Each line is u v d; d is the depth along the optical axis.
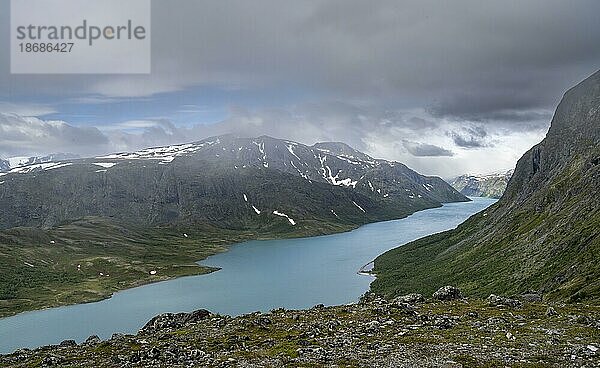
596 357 32.53
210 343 42.09
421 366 32.16
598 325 41.53
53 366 39.75
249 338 43.22
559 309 49.78
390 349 36.59
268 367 33.84
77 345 49.62
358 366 32.91
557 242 196.75
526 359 32.78
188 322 55.25
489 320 44.97
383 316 48.75
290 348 38.47
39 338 174.12
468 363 32.34
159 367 35.94
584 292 112.44
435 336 39.94
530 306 52.56
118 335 53.19
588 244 169.38
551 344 36.12
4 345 166.75
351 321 47.34
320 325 46.12
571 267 155.62
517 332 40.22
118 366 37.19
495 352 34.62
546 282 161.88
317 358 35.22
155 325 55.47
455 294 61.09
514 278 190.38
